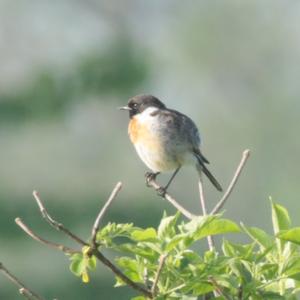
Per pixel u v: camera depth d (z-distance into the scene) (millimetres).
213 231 4297
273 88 36938
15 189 16797
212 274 4289
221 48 36969
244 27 37125
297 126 34875
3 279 14773
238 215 31828
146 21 35250
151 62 20672
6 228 15125
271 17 37625
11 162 18234
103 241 4215
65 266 14727
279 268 4402
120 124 25594
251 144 34562
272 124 35062
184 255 4359
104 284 14055
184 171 28844
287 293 4520
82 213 16219
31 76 19219
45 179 17734
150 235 4262
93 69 19578
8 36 28656
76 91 19531
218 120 35938
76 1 30891
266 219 31828
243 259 4359
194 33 36312
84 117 22344
